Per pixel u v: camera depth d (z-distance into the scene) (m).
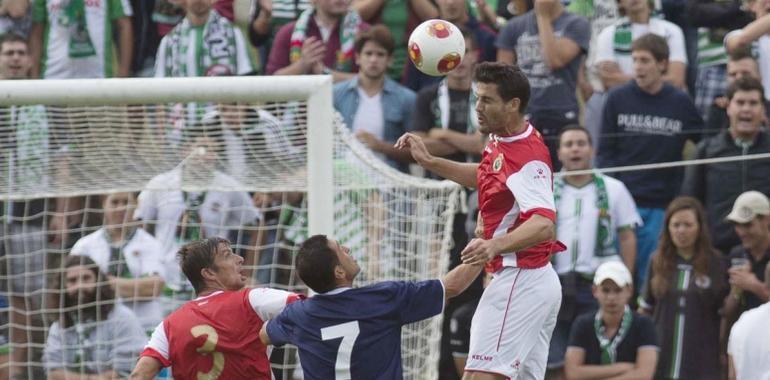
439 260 33.28
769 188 37.69
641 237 38.28
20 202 34.25
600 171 37.59
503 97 22.83
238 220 33.31
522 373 24.42
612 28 41.28
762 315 27.52
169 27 42.72
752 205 35.62
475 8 41.72
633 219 36.81
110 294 33.22
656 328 35.41
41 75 42.06
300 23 41.03
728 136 38.31
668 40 41.19
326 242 23.08
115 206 33.22
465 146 38.31
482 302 24.00
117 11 42.59
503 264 23.73
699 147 38.78
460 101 38.56
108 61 42.72
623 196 36.78
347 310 22.69
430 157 24.36
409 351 33.28
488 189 23.19
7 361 34.03
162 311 33.22
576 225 36.34
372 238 32.88
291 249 32.78
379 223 32.97
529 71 39.94
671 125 38.91
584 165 36.91
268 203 33.19
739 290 35.22
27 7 41.81
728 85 39.56
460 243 37.31
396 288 22.86
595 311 35.66
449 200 33.44
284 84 28.72
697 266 35.62
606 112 39.34
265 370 24.50
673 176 38.91
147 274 33.16
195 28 41.59
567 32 39.84
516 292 23.58
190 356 24.31
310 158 28.84
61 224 34.38
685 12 41.66
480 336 23.80
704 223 35.69
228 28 41.81
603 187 36.69
